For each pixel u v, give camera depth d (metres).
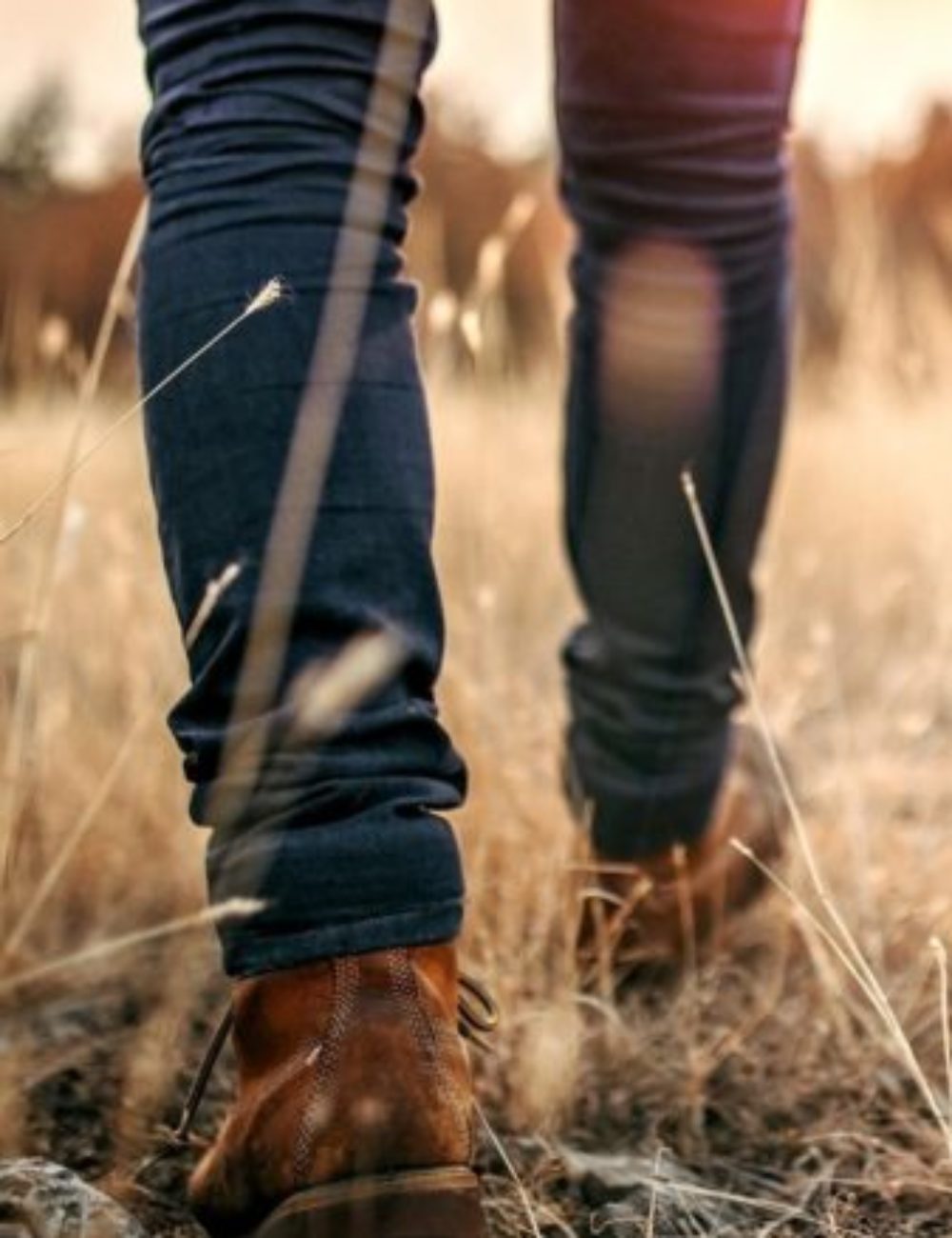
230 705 1.17
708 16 1.58
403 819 1.16
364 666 1.08
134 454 2.75
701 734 1.80
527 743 2.23
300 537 1.16
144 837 2.13
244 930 1.16
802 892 2.01
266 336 1.18
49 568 1.57
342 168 1.21
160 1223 1.41
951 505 3.87
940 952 1.44
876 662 3.30
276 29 1.20
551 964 1.89
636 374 1.70
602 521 1.75
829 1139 1.61
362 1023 1.15
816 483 4.46
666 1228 1.44
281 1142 1.15
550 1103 1.59
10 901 1.85
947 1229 1.46
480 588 2.35
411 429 1.21
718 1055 1.71
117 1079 1.67
